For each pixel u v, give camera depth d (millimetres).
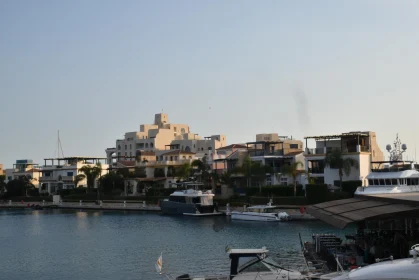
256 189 110375
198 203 106062
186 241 65938
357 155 100062
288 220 88000
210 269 46812
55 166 175250
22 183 162625
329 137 106188
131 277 44906
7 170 190500
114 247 62594
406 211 32312
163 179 148625
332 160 98750
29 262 53719
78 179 156250
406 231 37844
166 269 47312
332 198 93312
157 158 170750
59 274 47344
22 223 95688
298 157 117688
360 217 33750
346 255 38438
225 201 110375
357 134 102312
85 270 48688
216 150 173875
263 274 30609
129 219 100188
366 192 67250
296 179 113312
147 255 55844
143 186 147125
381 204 40062
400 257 36438
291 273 30734
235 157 128875
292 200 97500
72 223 94125
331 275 29906
